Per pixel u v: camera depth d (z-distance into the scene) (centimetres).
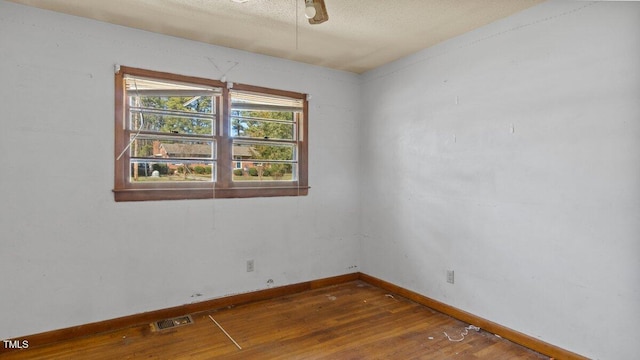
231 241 337
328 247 398
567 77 234
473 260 296
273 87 360
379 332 281
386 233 386
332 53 351
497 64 275
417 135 347
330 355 245
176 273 310
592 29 221
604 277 218
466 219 301
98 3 249
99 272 278
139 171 299
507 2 246
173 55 308
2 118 246
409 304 341
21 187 252
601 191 219
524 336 258
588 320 226
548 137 244
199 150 325
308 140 384
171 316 306
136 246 293
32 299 255
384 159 388
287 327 289
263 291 354
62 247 265
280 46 331
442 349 254
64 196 266
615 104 212
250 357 242
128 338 268
